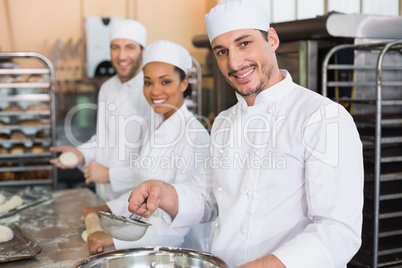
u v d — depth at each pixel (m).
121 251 1.22
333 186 1.11
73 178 4.00
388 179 2.31
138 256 1.22
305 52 2.73
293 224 1.20
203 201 1.47
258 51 1.20
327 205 1.11
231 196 1.29
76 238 1.71
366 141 2.30
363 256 2.42
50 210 2.14
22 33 4.98
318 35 2.55
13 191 2.50
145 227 1.19
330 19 2.48
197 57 5.45
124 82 2.45
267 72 1.22
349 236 1.09
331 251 1.07
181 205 1.43
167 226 1.57
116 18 4.92
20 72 3.36
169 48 1.70
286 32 2.76
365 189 2.38
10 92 4.02
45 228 1.85
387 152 2.54
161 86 1.71
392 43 2.24
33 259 1.49
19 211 2.12
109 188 2.40
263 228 1.22
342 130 1.13
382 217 2.29
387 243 2.41
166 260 1.22
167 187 1.42
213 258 1.16
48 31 5.03
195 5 5.42
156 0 5.32
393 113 2.85
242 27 1.18
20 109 3.59
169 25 5.38
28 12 4.97
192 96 3.82
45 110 3.65
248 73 1.20
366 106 2.76
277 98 1.24
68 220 1.97
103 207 1.98
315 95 1.20
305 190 1.19
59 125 4.73
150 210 1.28
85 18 4.88
